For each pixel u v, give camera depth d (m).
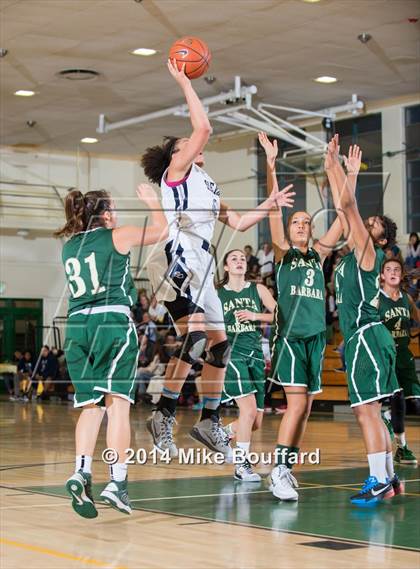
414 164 15.88
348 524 4.07
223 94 14.84
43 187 19.81
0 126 18.05
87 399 4.09
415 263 13.99
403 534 3.82
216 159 18.33
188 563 3.24
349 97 15.95
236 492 5.11
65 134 18.72
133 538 3.71
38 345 18.86
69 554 3.39
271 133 15.48
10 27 12.28
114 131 18.16
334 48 13.24
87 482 3.93
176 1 11.28
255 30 12.43
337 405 13.58
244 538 3.72
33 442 8.55
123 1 11.27
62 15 11.80
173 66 4.38
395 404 6.62
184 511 4.43
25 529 3.91
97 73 14.49
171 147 4.63
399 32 12.55
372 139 16.52
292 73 14.53
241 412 5.70
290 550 3.48
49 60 13.83
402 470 6.30
